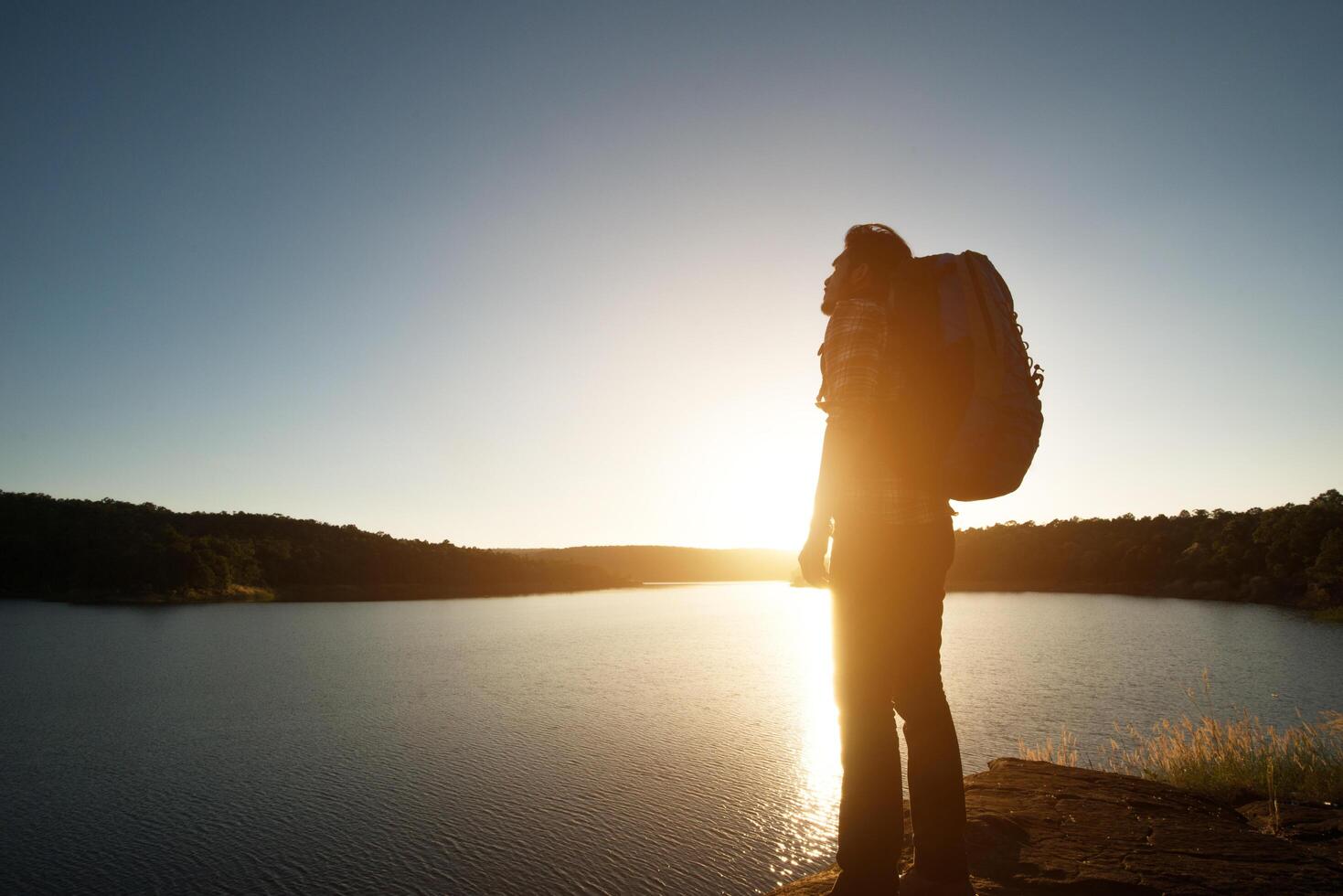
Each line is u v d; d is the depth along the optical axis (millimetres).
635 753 47062
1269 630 91875
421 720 58094
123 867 31172
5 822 36656
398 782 42031
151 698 68188
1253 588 132875
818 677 78625
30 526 175250
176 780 43406
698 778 41562
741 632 125688
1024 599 152375
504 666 86375
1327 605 114250
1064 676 63625
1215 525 172500
